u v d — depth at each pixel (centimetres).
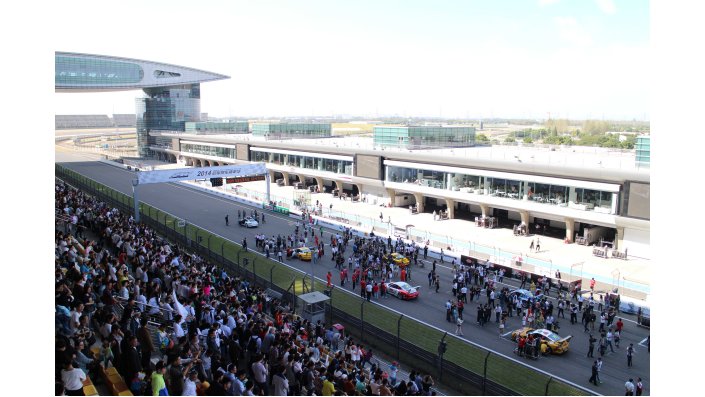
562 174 5425
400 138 7562
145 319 1659
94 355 1620
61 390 1288
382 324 3303
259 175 7069
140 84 13412
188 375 1488
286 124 10625
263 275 4178
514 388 2517
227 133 13212
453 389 2605
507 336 3256
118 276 2330
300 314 3353
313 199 8356
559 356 2992
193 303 2362
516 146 8256
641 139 4941
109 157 14500
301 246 5206
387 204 7688
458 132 8094
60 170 9625
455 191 6544
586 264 4794
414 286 4209
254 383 1747
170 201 8119
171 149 13050
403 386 2019
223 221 6638
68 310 1661
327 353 2472
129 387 1473
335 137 10944
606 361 2934
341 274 4212
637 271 4547
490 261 4738
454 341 3131
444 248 5281
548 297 3875
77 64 12362
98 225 3912
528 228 5984
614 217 5081
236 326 2247
